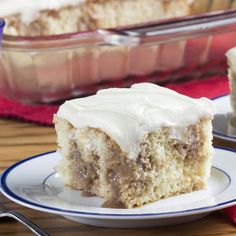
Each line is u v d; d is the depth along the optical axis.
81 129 0.56
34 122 0.76
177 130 0.55
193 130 0.56
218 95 0.81
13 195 0.53
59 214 0.52
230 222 0.54
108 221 0.52
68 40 0.78
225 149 0.61
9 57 0.79
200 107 0.56
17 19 0.84
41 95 0.80
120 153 0.53
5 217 0.55
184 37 0.85
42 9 0.84
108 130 0.54
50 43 0.77
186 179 0.56
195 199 0.55
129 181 0.54
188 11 0.95
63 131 0.57
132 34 0.81
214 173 0.58
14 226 0.54
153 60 0.85
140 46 0.83
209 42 0.87
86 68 0.81
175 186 0.56
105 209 0.52
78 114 0.56
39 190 0.55
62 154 0.57
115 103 0.56
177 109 0.56
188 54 0.87
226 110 0.72
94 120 0.55
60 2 0.85
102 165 0.54
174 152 0.56
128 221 0.52
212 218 0.54
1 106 0.80
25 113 0.77
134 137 0.53
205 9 0.98
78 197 0.55
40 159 0.60
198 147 0.56
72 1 0.86
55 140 0.72
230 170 0.58
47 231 0.52
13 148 0.70
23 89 0.80
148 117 0.54
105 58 0.82
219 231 0.52
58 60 0.79
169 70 0.87
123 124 0.54
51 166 0.59
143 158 0.54
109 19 0.90
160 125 0.55
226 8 0.98
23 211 0.56
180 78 0.88
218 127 0.68
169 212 0.50
